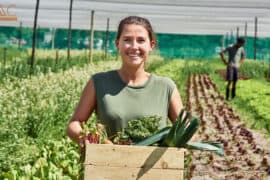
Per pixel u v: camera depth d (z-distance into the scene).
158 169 3.72
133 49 4.12
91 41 34.06
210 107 19.66
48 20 43.28
